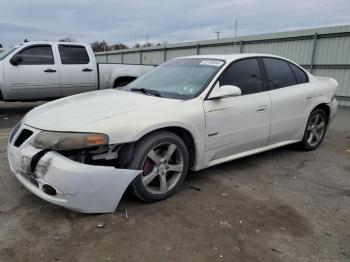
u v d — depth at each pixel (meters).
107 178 2.91
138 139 3.09
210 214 3.19
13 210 3.14
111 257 2.50
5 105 10.12
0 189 3.58
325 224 3.11
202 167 3.78
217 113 3.74
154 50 23.34
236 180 4.09
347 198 3.70
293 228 3.02
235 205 3.41
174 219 3.06
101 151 3.02
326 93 5.38
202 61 4.36
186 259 2.51
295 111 4.81
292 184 4.04
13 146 3.23
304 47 13.91
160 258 2.51
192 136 3.55
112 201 3.01
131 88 4.34
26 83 8.02
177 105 3.49
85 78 8.82
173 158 3.52
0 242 2.64
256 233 2.90
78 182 2.80
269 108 4.36
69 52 8.63
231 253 2.61
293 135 4.99
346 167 4.75
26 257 2.47
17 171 3.15
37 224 2.91
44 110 3.53
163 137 3.27
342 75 12.68
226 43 17.45
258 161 4.86
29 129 3.14
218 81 3.90
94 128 2.92
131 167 3.11
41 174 2.86
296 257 2.60
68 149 2.84
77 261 2.45
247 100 4.10
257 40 15.75
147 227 2.91
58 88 8.48
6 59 7.82
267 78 4.51
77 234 2.77
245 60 4.34
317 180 4.21
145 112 3.23
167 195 3.45
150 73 4.70
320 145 5.88
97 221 2.97
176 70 4.40
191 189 3.75
